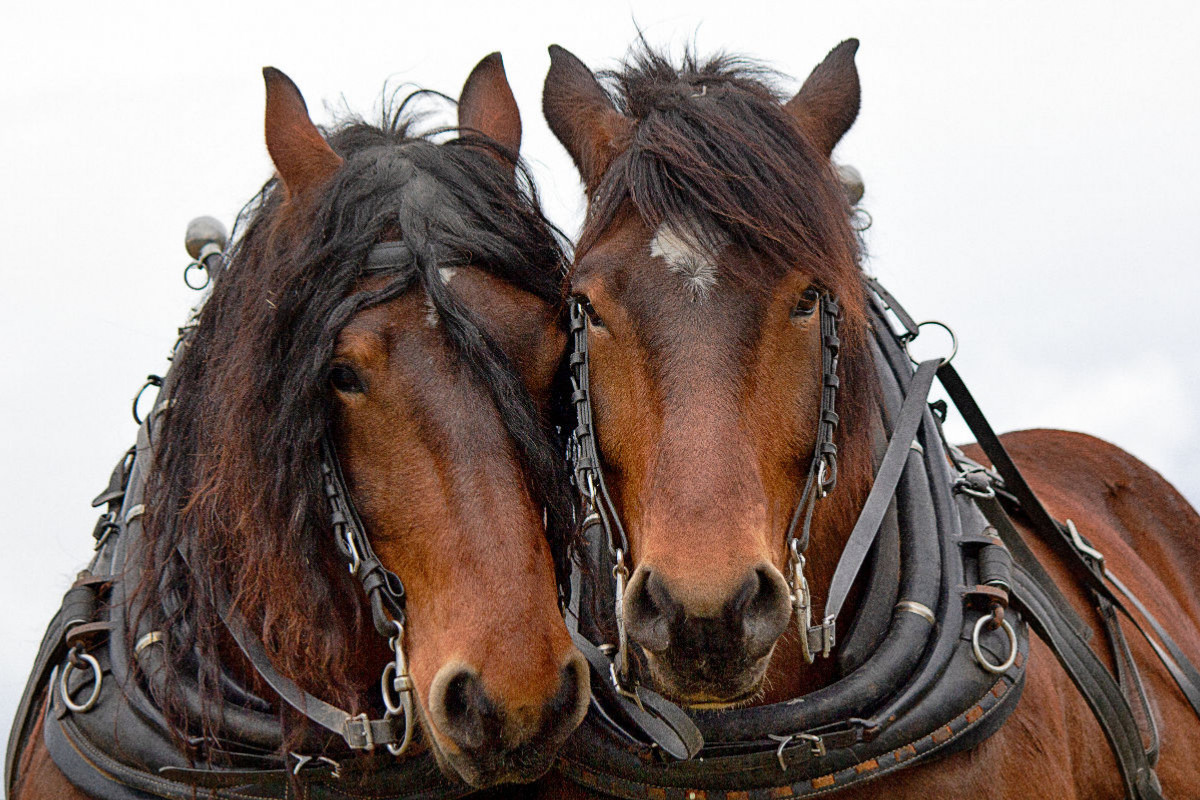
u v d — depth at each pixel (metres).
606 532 4.78
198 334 5.30
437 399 4.46
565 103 5.33
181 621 5.16
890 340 5.96
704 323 4.40
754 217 4.47
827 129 5.23
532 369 4.71
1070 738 5.59
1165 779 6.27
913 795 4.91
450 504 4.41
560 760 5.15
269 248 4.94
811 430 4.64
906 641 4.98
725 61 5.42
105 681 5.18
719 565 4.12
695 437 4.28
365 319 4.54
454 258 4.75
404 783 4.94
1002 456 6.34
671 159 4.57
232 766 4.96
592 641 5.41
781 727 4.84
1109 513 8.14
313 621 4.71
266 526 4.68
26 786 5.46
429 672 4.42
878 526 5.05
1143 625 6.79
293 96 5.19
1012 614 5.25
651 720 4.92
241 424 4.71
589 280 4.61
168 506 5.21
